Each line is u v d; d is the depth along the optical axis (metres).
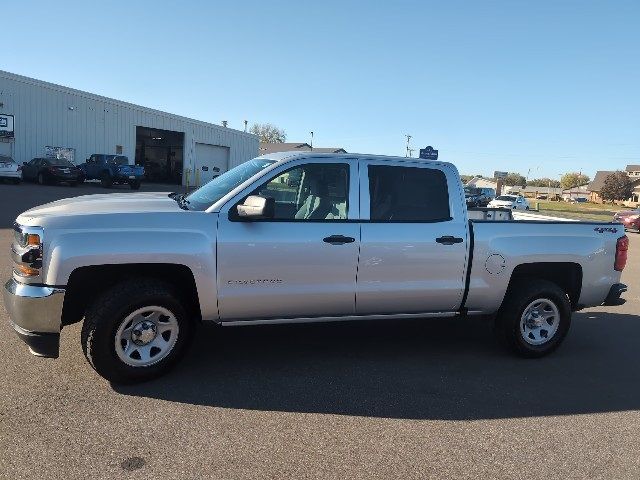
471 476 3.25
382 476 3.19
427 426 3.85
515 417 4.09
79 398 3.98
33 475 3.00
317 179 4.72
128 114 35.69
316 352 5.25
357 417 3.93
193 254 4.21
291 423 3.78
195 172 42.06
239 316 4.50
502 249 5.12
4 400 3.88
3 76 28.27
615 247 5.60
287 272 4.48
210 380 4.43
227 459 3.28
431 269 4.91
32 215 4.12
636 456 3.60
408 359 5.21
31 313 3.93
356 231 4.68
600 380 4.96
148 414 3.79
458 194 5.10
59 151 31.64
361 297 4.75
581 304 5.62
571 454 3.58
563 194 127.25
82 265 3.96
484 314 5.32
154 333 4.29
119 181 29.30
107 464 3.15
